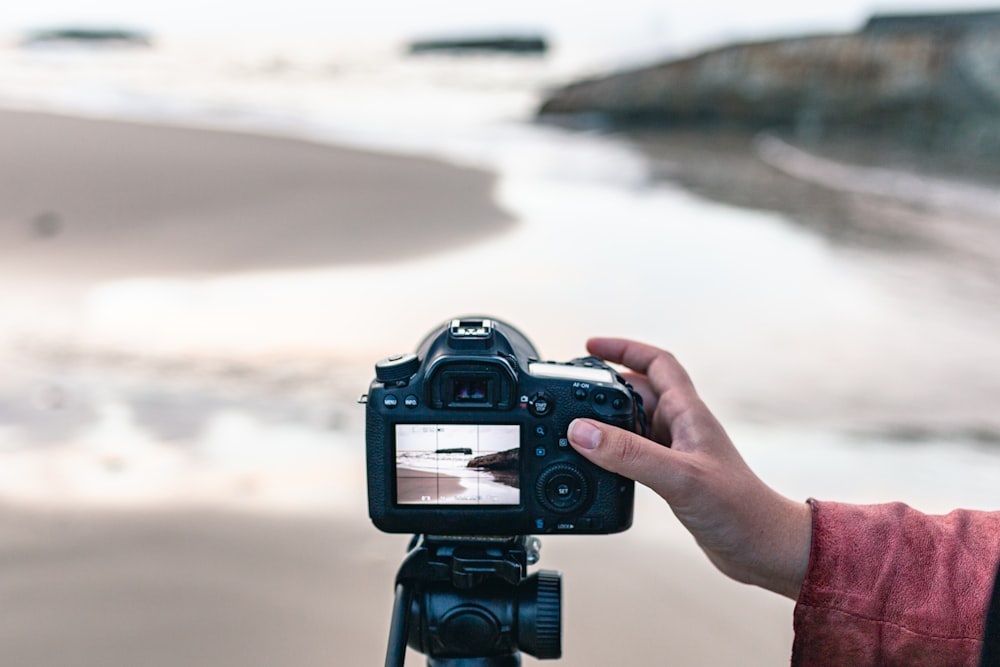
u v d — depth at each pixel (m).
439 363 1.44
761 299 8.33
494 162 17.42
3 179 11.38
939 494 4.11
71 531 3.03
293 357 5.91
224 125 21.20
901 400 5.86
